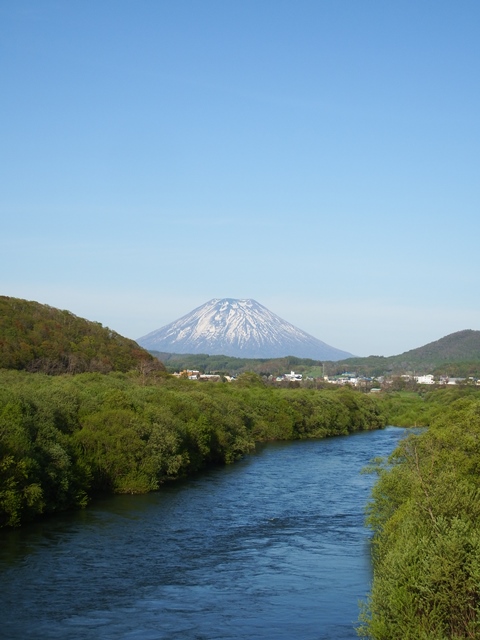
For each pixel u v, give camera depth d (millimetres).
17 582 38156
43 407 65938
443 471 34938
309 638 30953
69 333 144125
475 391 177250
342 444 119125
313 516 57469
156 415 78125
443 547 23250
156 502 62625
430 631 22188
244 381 163750
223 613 34188
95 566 41812
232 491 69250
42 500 54688
